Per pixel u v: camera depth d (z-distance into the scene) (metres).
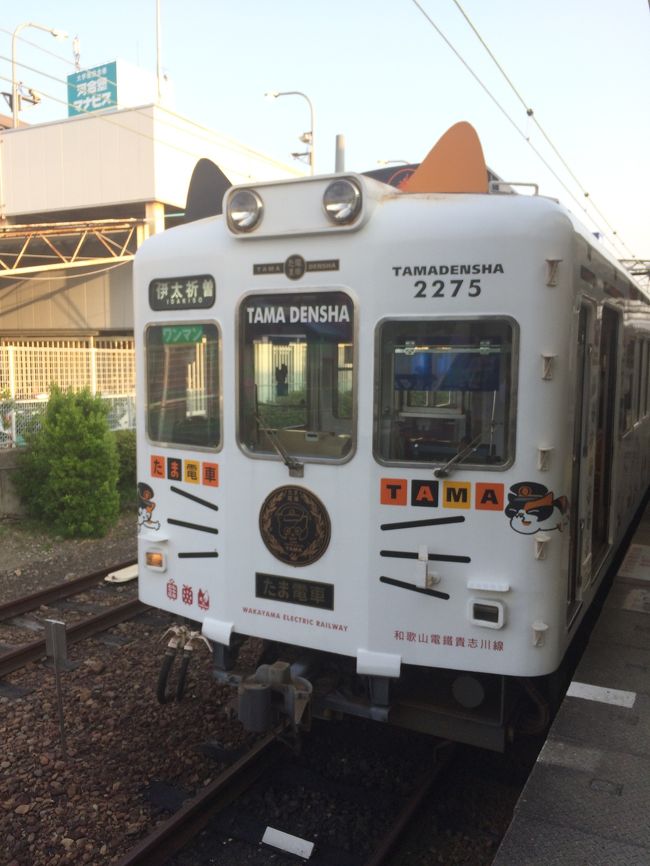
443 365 3.42
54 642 4.36
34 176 19.50
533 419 3.31
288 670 3.68
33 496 10.38
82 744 4.52
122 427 13.34
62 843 3.62
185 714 4.89
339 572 3.65
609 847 2.75
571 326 3.38
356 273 3.50
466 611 3.46
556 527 3.39
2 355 12.12
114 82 21.12
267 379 3.79
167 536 4.23
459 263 3.34
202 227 4.02
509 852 2.73
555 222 3.29
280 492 3.76
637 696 3.77
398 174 5.05
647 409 8.13
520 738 4.56
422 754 4.44
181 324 4.05
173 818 3.66
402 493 3.50
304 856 3.55
